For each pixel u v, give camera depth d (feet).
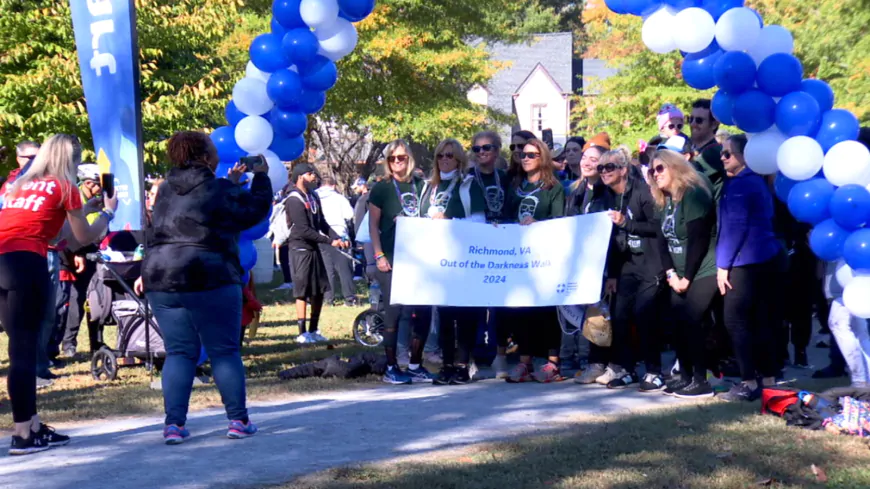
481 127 98.73
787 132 22.41
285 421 21.53
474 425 21.06
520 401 23.99
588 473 16.71
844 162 21.24
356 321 35.88
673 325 24.76
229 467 17.37
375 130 90.02
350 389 26.12
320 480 16.26
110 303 28.22
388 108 91.40
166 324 19.42
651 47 24.90
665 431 20.01
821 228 21.89
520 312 26.73
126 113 26.05
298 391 25.71
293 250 36.70
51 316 27.63
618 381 25.95
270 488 15.85
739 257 22.97
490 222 27.22
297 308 36.88
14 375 18.63
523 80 186.91
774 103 22.77
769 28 23.35
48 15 53.01
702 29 23.18
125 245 27.89
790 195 22.45
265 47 26.23
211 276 19.07
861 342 22.50
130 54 25.84
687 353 24.47
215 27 56.49
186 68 58.54
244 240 26.78
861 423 19.52
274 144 27.04
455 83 99.81
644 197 24.99
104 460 17.98
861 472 16.69
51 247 27.63
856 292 21.31
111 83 26.08
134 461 17.85
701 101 27.07
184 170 19.45
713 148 26.37
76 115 51.85
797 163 21.83
